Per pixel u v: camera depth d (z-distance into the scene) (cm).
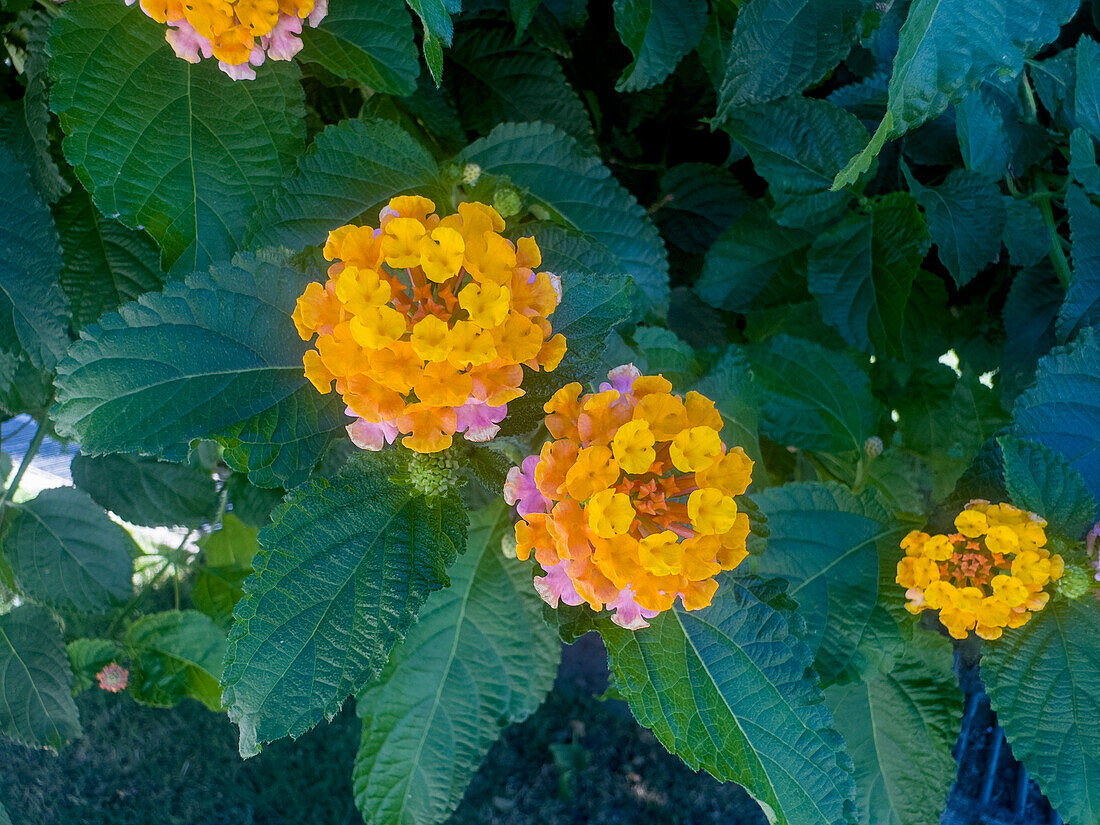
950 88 14
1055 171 24
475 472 15
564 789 43
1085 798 17
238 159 17
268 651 13
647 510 13
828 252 23
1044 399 19
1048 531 17
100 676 31
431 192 18
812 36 19
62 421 13
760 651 14
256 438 14
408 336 13
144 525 28
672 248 29
